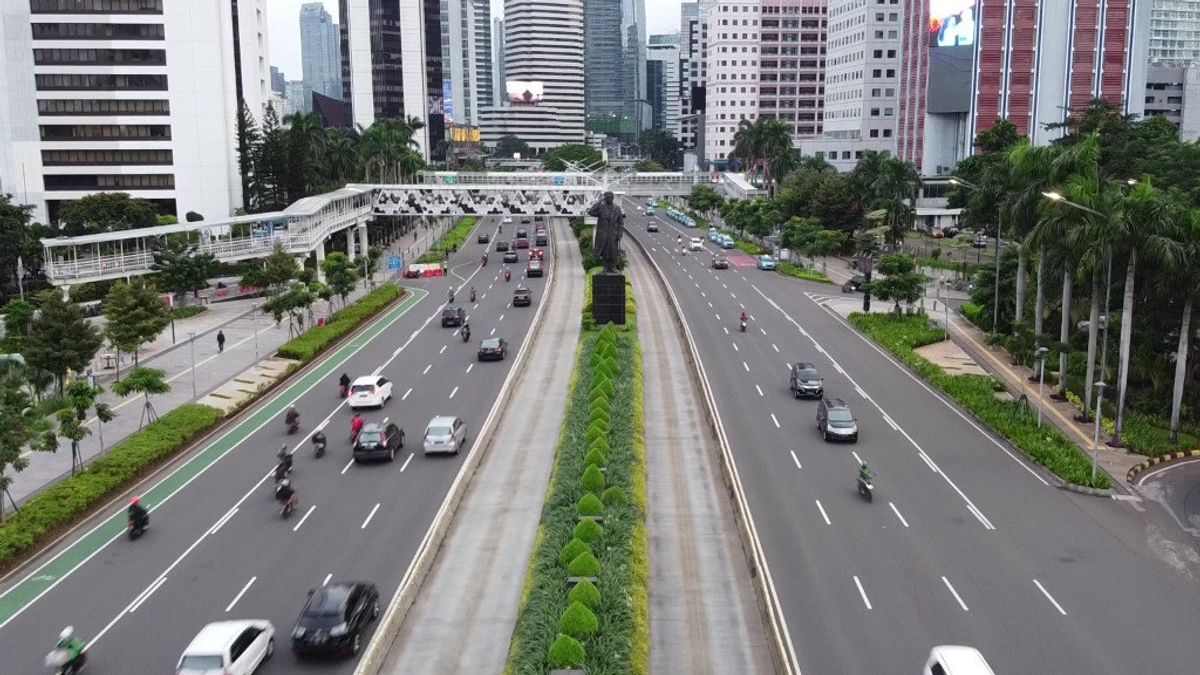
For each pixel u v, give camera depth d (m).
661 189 179.38
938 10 165.25
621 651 28.41
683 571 35.78
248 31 159.75
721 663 29.33
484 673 28.92
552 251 140.50
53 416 57.47
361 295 101.75
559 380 65.62
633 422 52.03
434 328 85.88
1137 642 30.75
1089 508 43.06
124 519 42.53
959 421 56.84
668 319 89.00
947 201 152.00
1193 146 85.31
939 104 167.50
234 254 96.81
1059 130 157.62
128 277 88.75
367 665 28.16
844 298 101.56
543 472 47.12
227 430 56.09
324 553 38.12
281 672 29.25
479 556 37.41
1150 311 56.50
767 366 70.62
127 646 31.11
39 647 31.27
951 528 40.28
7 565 37.38
